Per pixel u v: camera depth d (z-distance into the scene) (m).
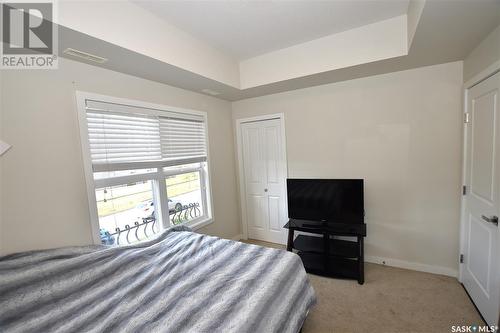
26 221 1.54
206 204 3.20
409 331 1.73
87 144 1.84
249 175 3.61
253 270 1.52
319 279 2.48
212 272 1.53
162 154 2.52
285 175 3.27
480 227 1.87
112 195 2.12
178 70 2.12
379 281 2.38
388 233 2.67
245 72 2.88
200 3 1.72
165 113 2.54
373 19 2.08
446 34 1.70
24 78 1.53
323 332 1.77
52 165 1.66
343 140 2.83
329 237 2.81
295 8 1.85
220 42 2.37
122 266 1.63
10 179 1.47
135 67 2.00
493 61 1.64
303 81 2.71
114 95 2.06
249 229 3.72
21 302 1.22
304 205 2.80
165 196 2.57
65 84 1.73
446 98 2.29
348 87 2.74
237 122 3.58
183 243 1.97
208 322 1.10
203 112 3.06
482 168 1.84
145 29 1.77
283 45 2.53
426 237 2.49
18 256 1.43
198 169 3.04
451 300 2.03
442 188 2.38
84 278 1.45
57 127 1.69
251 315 1.13
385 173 2.64
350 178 2.83
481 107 1.85
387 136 2.59
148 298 1.31
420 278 2.39
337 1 1.78
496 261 1.61
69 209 1.75
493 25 1.57
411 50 1.96
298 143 3.12
